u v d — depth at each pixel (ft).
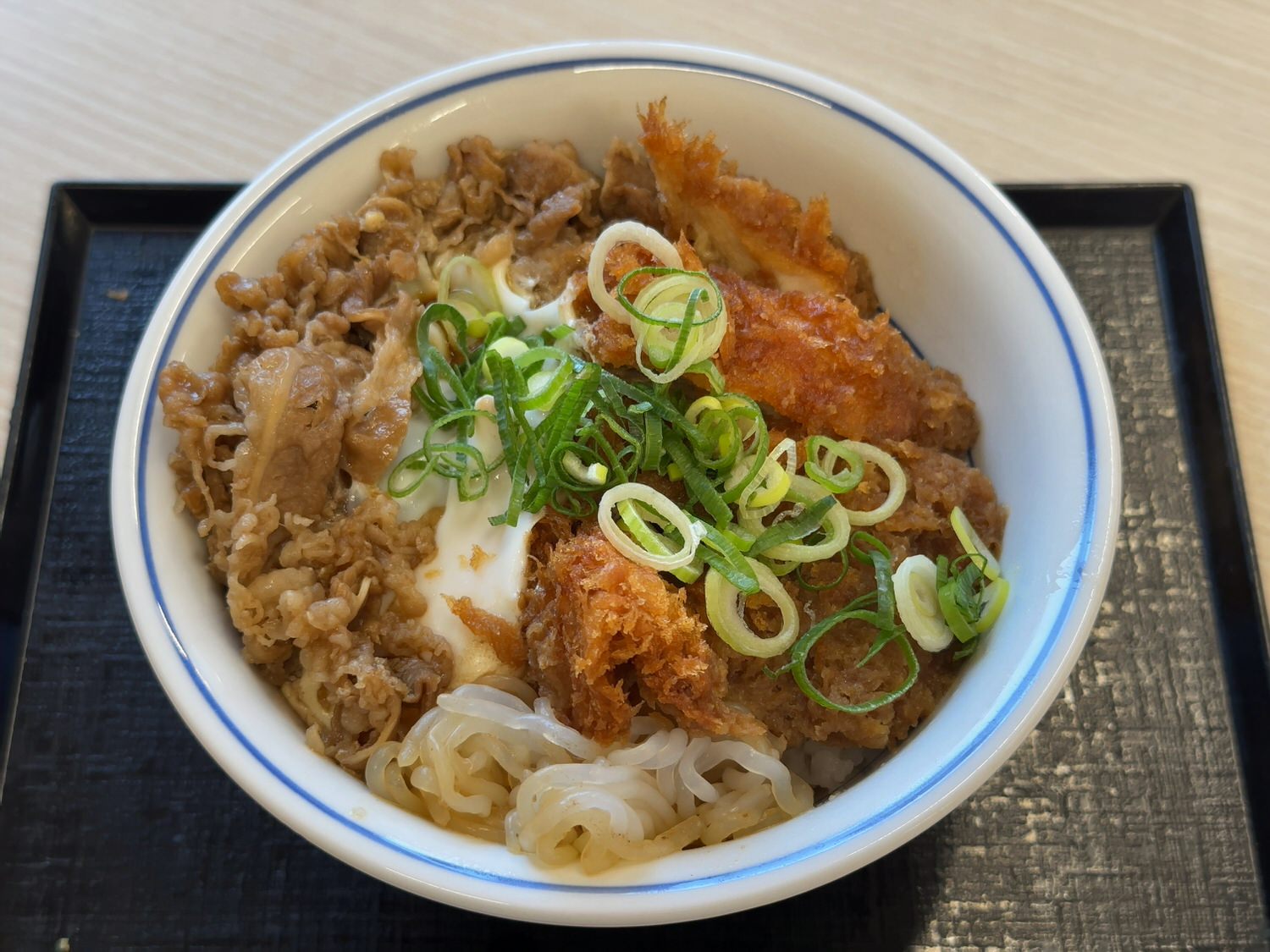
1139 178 0.90
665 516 0.65
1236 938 0.65
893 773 0.59
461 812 0.63
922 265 0.75
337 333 0.71
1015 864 0.67
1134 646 0.74
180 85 0.93
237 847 0.67
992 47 0.96
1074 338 0.66
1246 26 0.98
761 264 0.75
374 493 0.68
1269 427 0.82
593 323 0.72
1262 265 0.87
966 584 0.66
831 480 0.68
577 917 0.53
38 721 0.70
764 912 0.65
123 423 0.64
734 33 0.96
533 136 0.78
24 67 0.94
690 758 0.64
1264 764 0.70
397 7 0.97
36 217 0.88
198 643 0.60
